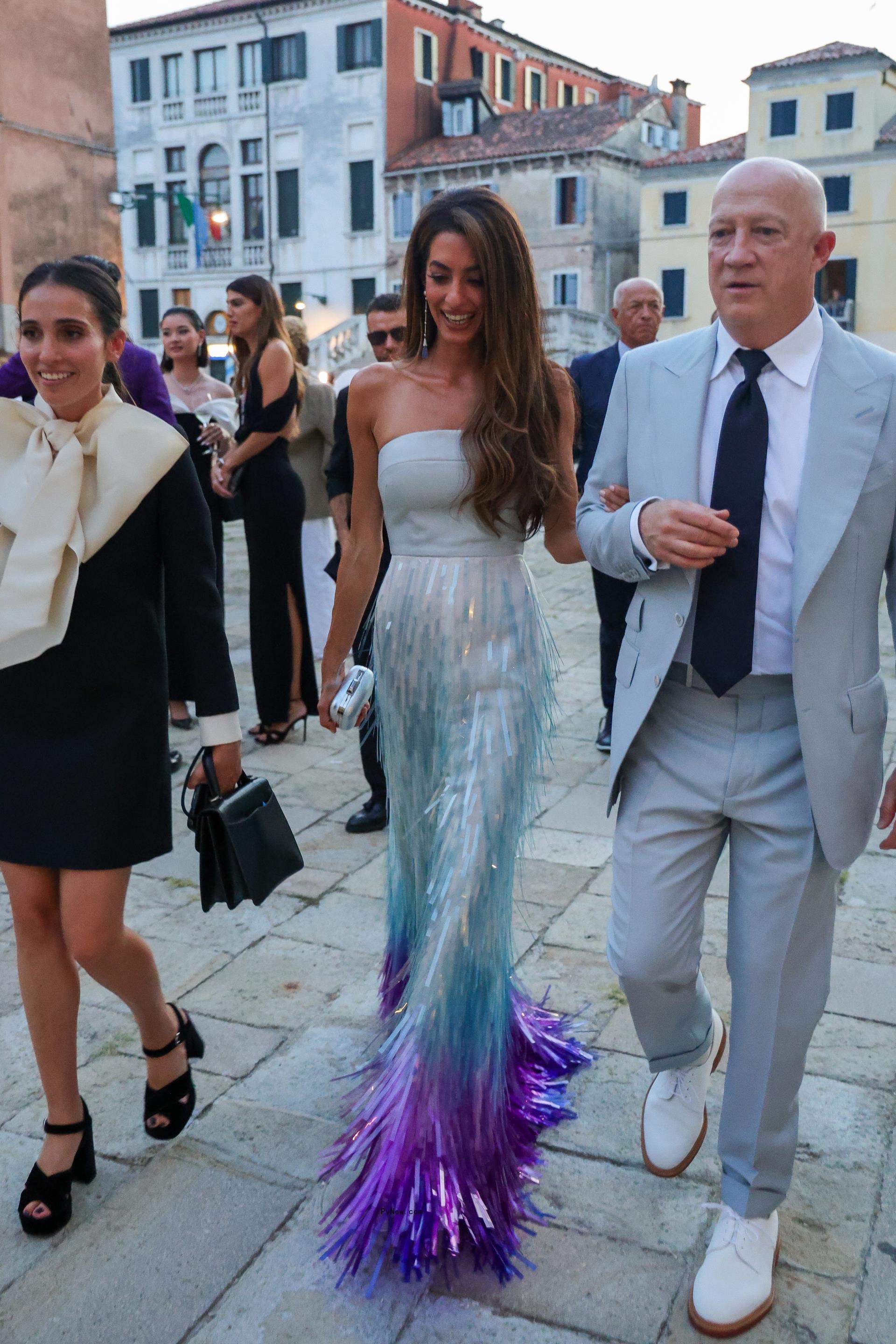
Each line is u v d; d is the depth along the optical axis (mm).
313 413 5719
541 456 2172
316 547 6070
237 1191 2217
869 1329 1873
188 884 3670
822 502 1754
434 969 2020
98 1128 2416
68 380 1996
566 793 4457
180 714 5312
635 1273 2006
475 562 2150
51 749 2051
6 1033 2799
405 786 2246
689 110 37406
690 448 1863
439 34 34875
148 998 2273
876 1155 2297
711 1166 2285
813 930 1884
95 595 2031
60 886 2119
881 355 1794
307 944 3244
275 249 35719
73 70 13258
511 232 2074
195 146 36188
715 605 1843
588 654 6723
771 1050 1891
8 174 12672
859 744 1816
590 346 30391
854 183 30266
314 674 5199
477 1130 2025
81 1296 1966
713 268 1776
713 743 1907
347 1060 2650
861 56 29281
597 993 2930
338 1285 1953
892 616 1852
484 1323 1901
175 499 2090
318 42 33781
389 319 3684
